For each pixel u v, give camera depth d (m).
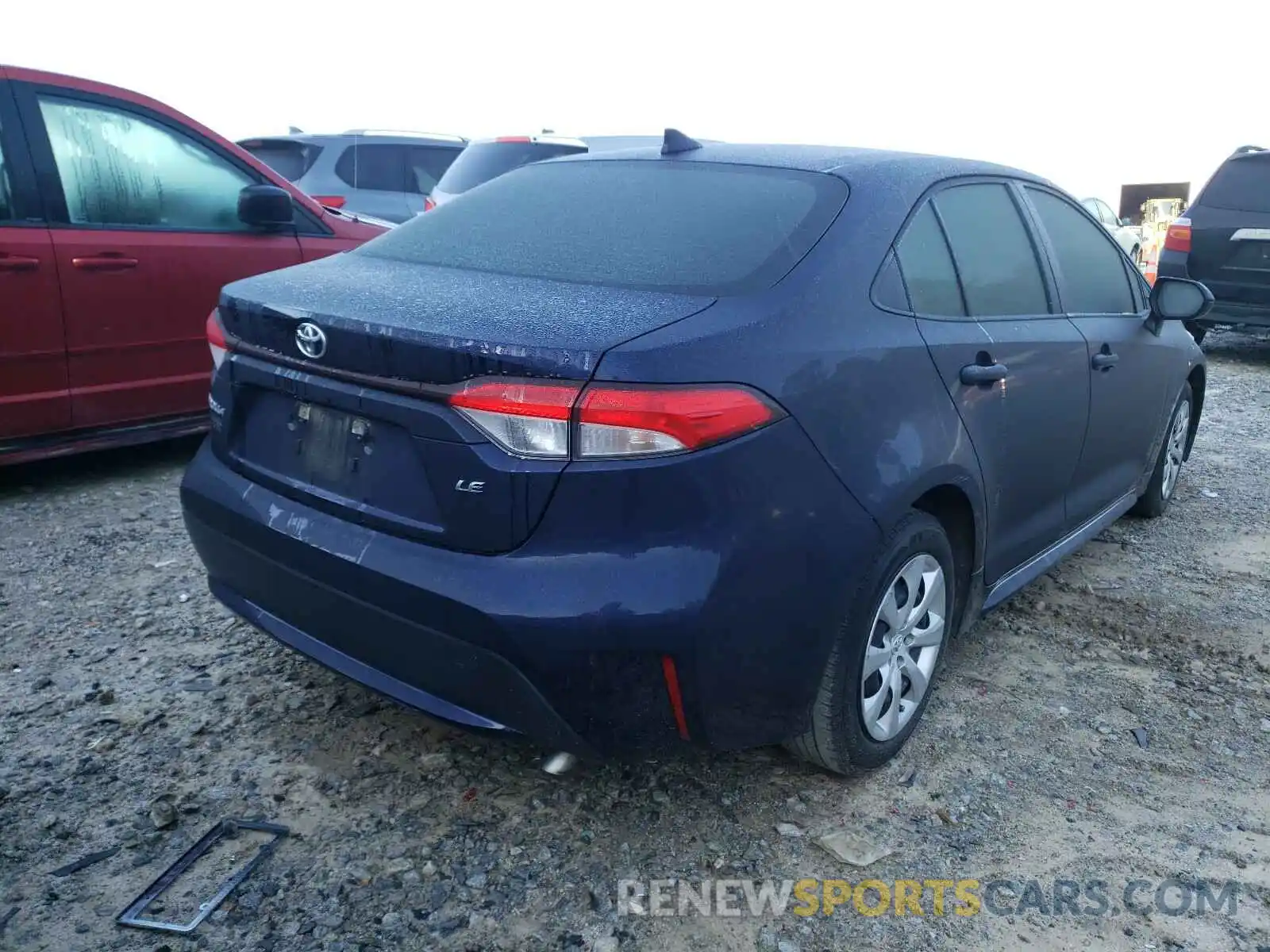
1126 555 4.68
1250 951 2.34
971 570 3.18
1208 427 7.18
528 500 2.20
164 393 5.18
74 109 4.87
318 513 2.58
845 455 2.49
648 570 2.20
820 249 2.67
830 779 2.90
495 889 2.45
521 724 2.32
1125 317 4.20
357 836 2.61
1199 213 9.45
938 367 2.85
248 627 3.67
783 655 2.42
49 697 3.17
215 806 2.70
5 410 4.66
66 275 4.76
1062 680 3.51
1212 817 2.81
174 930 2.28
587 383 2.16
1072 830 2.73
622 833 2.65
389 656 2.44
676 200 2.96
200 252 5.22
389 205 10.53
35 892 2.38
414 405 2.32
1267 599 4.22
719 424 2.23
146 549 4.36
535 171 3.45
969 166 3.42
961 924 2.39
